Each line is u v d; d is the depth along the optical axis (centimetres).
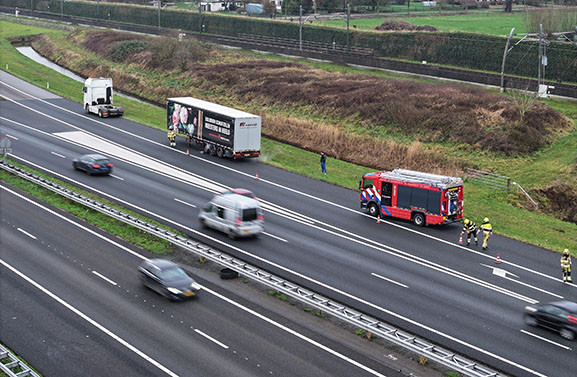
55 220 4834
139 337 3130
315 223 5009
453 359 2839
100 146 7175
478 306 3628
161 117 8988
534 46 11144
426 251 4503
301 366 2895
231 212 4522
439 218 4928
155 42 12388
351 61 11712
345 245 4547
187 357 2945
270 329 3253
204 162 6738
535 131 7250
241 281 3853
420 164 7138
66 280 3797
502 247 4678
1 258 4088
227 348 3038
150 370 2831
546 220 5453
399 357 3027
